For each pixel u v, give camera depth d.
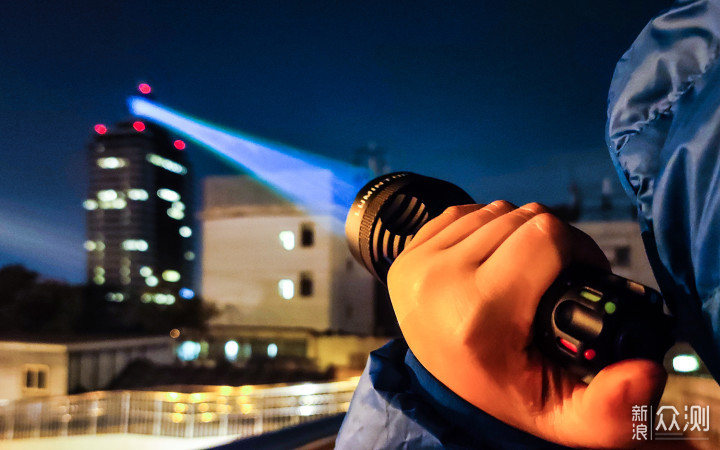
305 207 27.58
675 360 5.86
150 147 59.00
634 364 0.38
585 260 0.46
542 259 0.44
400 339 0.62
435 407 0.49
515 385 0.44
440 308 0.46
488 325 0.44
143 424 14.32
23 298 31.20
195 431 13.70
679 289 0.52
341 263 27.23
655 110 0.54
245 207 28.31
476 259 0.47
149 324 28.61
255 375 21.72
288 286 27.56
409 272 0.49
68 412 14.85
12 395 19.44
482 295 0.44
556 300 0.43
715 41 0.49
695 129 0.48
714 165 0.47
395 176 0.76
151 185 58.69
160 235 59.00
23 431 13.95
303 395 14.70
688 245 0.50
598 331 0.41
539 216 0.46
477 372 0.44
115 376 20.70
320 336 24.95
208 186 29.14
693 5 0.51
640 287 0.43
